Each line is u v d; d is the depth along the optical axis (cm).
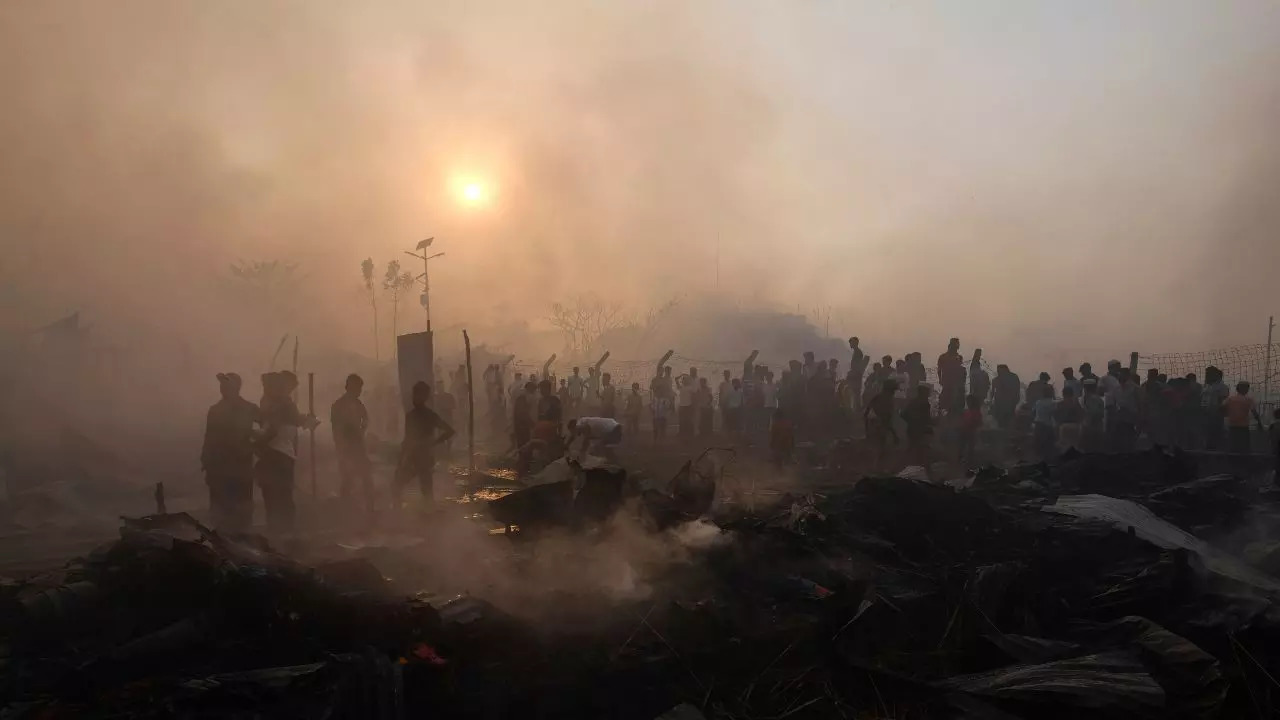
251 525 832
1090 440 1455
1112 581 673
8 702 407
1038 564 705
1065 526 767
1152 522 810
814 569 641
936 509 786
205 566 502
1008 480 1002
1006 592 593
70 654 458
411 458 945
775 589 600
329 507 949
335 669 417
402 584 589
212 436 814
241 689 402
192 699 395
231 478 815
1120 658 499
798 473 1438
